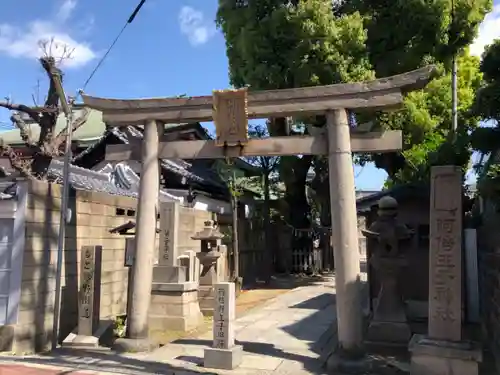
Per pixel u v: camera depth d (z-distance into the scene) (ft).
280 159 77.30
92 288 31.60
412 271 38.96
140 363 26.37
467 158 32.71
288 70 52.29
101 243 39.93
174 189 65.05
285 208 82.33
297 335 33.96
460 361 21.70
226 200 73.46
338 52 50.19
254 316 41.11
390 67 56.80
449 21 52.90
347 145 26.58
